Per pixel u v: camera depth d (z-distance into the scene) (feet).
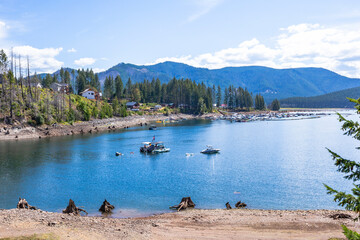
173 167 211.00
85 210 125.39
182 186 161.99
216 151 271.28
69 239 78.59
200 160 237.25
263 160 234.17
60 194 147.84
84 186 161.89
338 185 160.76
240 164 219.61
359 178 47.70
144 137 380.99
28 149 275.59
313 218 106.11
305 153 264.31
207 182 169.99
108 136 386.93
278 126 554.46
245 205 130.00
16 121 361.51
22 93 412.36
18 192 150.00
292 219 105.50
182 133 432.25
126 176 184.44
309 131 458.91
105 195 146.51
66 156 246.88
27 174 185.68
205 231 94.48
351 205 44.14
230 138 377.09
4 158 233.14
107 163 224.12
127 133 424.87
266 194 147.23
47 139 348.18
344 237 87.10
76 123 446.60
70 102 469.98
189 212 119.55
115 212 123.13
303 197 142.20
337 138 371.35
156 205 131.85
